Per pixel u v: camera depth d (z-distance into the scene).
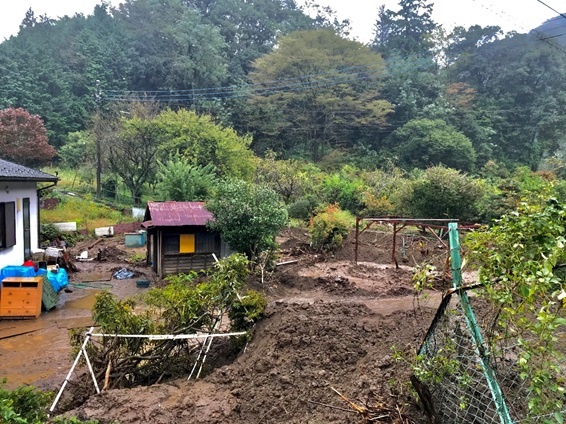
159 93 41.97
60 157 35.69
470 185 16.42
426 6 51.06
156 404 4.34
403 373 3.89
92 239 18.17
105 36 49.66
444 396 3.10
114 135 26.19
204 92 42.56
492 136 40.72
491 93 43.66
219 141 24.73
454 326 3.19
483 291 3.03
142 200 27.89
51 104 39.69
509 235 2.53
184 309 5.70
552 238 2.40
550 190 3.45
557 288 2.67
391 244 15.01
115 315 5.34
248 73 47.56
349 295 9.25
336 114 39.94
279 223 10.82
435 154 35.78
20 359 6.50
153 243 12.77
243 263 6.68
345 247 14.33
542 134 39.78
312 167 33.03
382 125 40.03
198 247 11.97
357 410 3.55
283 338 5.37
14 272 9.41
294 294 9.45
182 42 43.62
